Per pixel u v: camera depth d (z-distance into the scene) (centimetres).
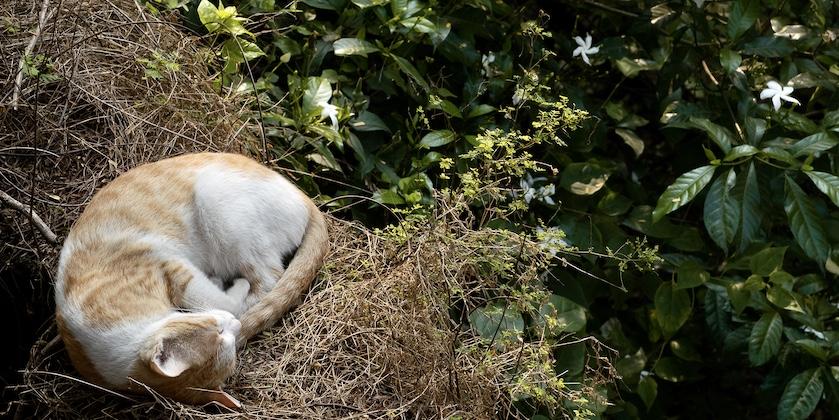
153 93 438
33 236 390
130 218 371
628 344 488
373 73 477
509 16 514
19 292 400
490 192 397
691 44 516
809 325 448
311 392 360
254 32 489
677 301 465
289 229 389
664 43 517
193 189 381
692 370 498
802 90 536
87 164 412
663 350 517
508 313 396
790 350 463
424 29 459
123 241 367
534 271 383
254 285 387
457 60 486
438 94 470
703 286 500
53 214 398
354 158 479
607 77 550
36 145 396
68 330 351
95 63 434
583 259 474
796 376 442
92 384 344
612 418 481
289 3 490
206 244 384
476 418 361
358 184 468
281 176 400
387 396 365
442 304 379
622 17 534
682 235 476
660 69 517
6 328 407
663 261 470
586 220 477
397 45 468
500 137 437
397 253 403
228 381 360
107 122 420
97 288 356
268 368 367
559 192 481
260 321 374
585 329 457
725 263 479
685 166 513
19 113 415
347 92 473
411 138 464
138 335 345
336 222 432
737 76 484
